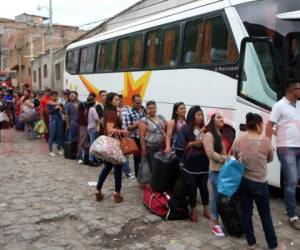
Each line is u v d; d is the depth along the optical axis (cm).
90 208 729
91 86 1545
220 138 602
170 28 1066
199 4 973
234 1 855
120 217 679
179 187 654
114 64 1366
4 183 919
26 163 1145
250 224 548
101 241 598
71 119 1209
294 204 636
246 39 792
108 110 771
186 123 658
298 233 614
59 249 569
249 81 794
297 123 635
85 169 1060
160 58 1098
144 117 789
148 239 599
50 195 817
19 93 1973
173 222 657
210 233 613
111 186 873
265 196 534
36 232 627
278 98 737
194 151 642
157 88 1101
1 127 1571
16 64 5228
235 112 823
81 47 1659
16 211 721
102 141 727
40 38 4519
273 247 543
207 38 923
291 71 730
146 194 720
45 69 3884
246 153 528
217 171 599
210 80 899
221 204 588
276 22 757
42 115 1525
